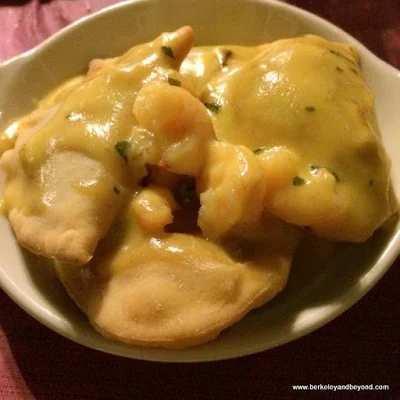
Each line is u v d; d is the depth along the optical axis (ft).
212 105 0.86
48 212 0.76
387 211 0.81
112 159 0.77
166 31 1.05
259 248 0.78
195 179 0.80
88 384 0.81
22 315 0.86
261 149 0.80
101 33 1.03
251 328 0.77
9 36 1.20
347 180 0.79
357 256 0.83
